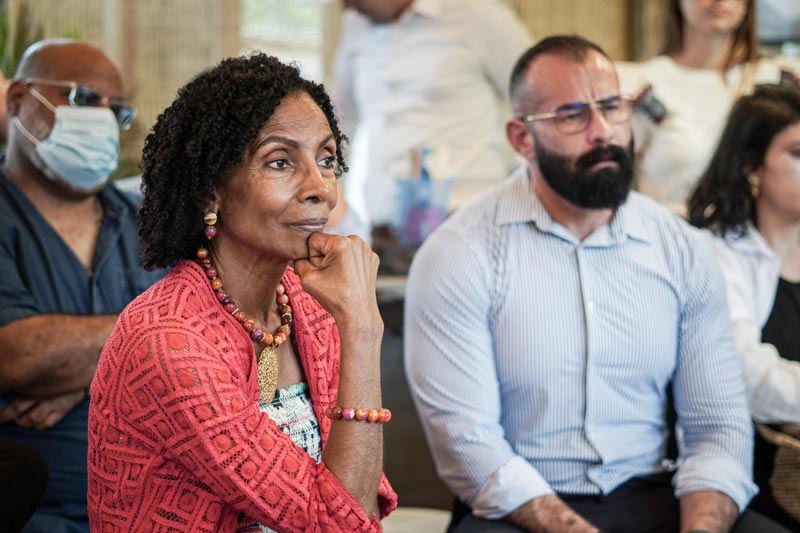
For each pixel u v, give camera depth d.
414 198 4.22
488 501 2.80
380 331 1.81
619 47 6.60
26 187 2.91
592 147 2.84
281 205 1.77
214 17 6.05
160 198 1.83
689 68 4.32
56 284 2.86
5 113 3.32
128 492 1.73
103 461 1.75
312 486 1.72
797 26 5.94
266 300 1.90
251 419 1.71
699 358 2.98
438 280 2.94
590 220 2.93
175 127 1.80
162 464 1.72
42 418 2.75
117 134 2.97
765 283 3.28
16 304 2.76
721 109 4.27
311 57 6.42
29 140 2.87
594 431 2.91
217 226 1.85
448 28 4.88
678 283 2.97
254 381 1.81
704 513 2.75
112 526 1.75
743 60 4.32
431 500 4.12
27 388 2.73
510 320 2.92
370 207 5.11
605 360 2.90
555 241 2.94
